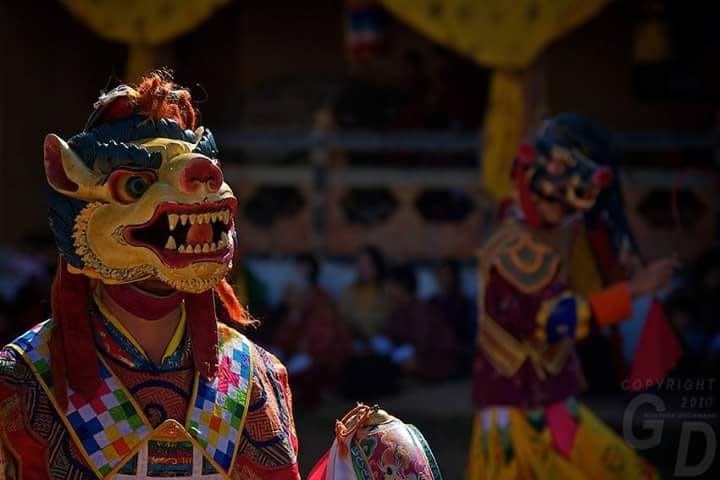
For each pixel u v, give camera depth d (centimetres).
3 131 1964
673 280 1608
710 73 1984
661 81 1998
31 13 2023
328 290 1839
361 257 1762
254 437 442
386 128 2023
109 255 410
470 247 1916
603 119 2094
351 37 1825
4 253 1894
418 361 1691
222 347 448
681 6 1975
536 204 863
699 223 1792
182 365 437
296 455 459
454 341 1714
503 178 1628
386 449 434
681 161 1909
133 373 428
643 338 887
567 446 838
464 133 1911
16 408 414
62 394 416
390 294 1744
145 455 418
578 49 2095
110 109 423
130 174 410
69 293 426
